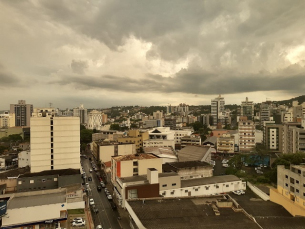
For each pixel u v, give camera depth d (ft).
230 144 461.37
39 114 297.12
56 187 237.86
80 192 217.36
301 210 157.99
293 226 127.03
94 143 438.81
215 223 120.06
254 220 124.16
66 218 172.35
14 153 395.75
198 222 120.88
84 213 192.75
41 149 268.00
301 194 164.55
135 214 129.29
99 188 253.85
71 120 279.28
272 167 295.69
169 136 515.50
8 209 161.17
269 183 262.88
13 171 272.92
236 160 336.49
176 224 118.01
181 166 268.62
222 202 140.15
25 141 545.44
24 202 173.78
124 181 208.33
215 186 236.43
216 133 634.43
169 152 360.07
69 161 277.85
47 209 168.96
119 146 380.17
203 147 375.86
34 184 233.96
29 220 164.76
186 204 144.77
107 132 596.29
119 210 199.93
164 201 149.48
